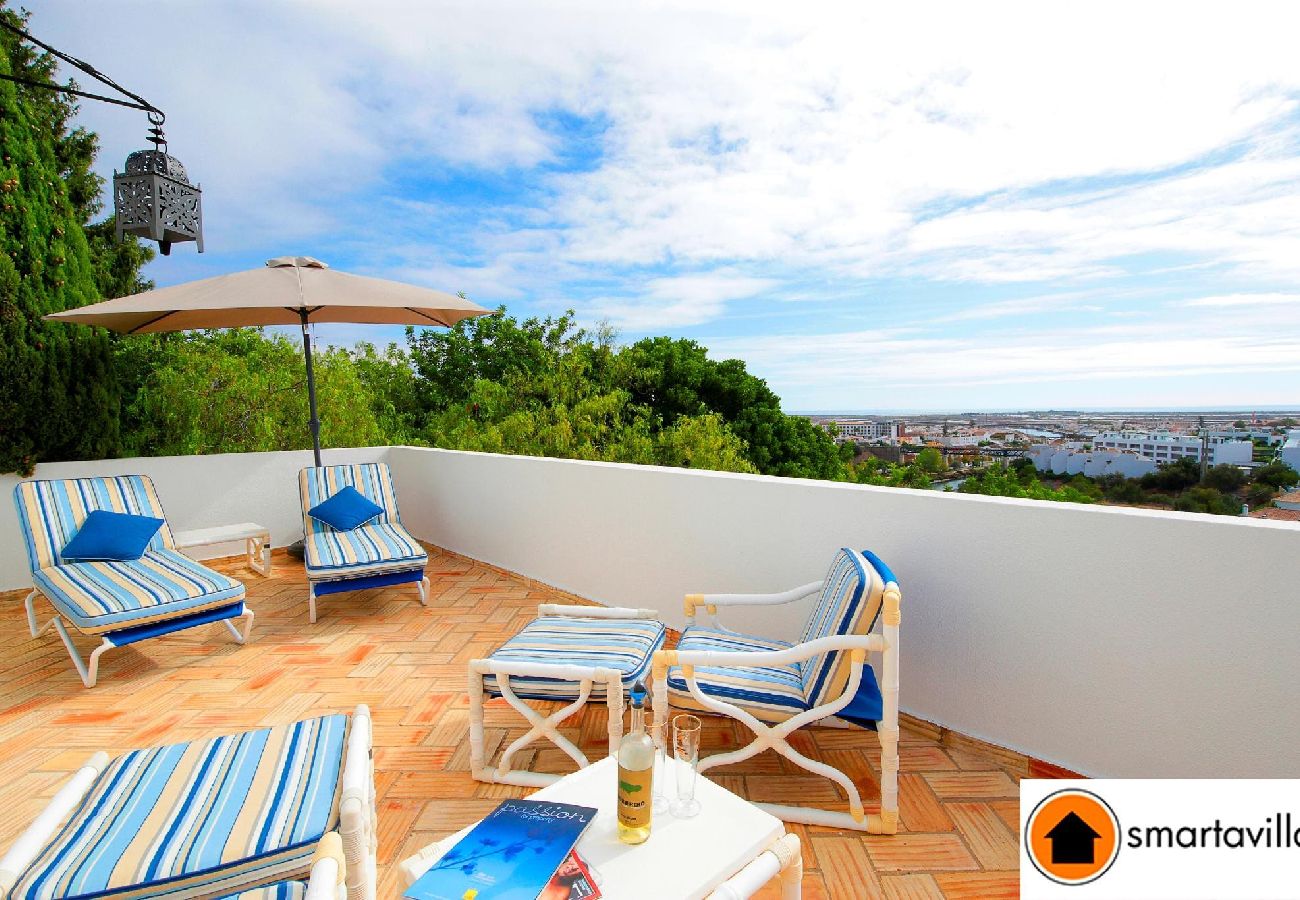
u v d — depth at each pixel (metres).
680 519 4.02
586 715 3.19
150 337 7.68
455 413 15.12
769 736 2.34
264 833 1.61
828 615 2.45
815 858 2.21
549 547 5.04
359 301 4.49
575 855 1.54
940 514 2.86
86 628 3.41
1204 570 2.22
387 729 3.05
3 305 5.05
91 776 1.79
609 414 14.52
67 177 8.02
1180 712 2.29
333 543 4.74
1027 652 2.64
